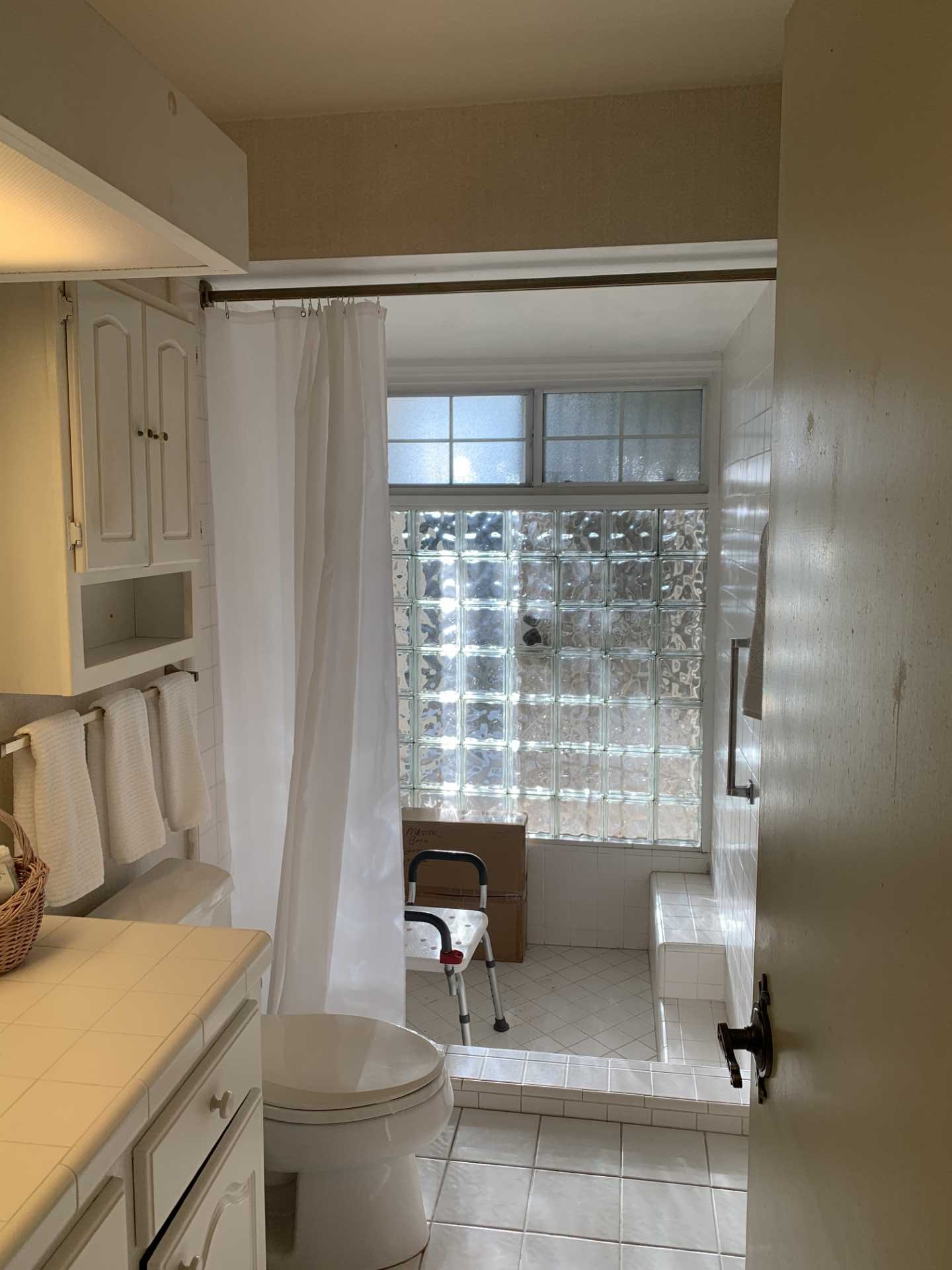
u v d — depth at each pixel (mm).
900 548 632
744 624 3025
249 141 2277
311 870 2477
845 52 776
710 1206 2127
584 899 4043
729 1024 3051
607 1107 2426
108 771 1953
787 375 993
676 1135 2375
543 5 1765
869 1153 673
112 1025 1275
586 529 3939
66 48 844
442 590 4070
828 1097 787
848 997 739
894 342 646
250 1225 1501
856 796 729
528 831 4098
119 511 1820
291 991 2482
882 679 671
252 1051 1509
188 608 2215
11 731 1771
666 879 3875
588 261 2297
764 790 1126
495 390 3932
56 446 1646
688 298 2754
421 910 3029
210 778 2607
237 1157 1444
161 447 1978
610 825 4059
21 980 1401
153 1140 1178
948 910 542
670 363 3729
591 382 3861
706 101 2129
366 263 2324
